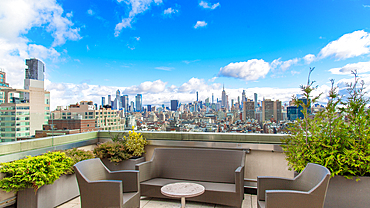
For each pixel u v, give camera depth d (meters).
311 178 2.19
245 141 3.72
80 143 4.30
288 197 1.91
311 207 1.89
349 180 2.34
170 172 3.50
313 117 2.68
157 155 3.61
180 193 2.44
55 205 2.95
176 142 4.08
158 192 3.10
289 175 3.37
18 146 3.21
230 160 3.29
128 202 2.44
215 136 3.94
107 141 4.41
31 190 2.68
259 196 2.38
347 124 2.54
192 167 3.44
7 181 2.52
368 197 2.28
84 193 2.32
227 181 3.25
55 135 3.88
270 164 3.50
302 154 2.61
